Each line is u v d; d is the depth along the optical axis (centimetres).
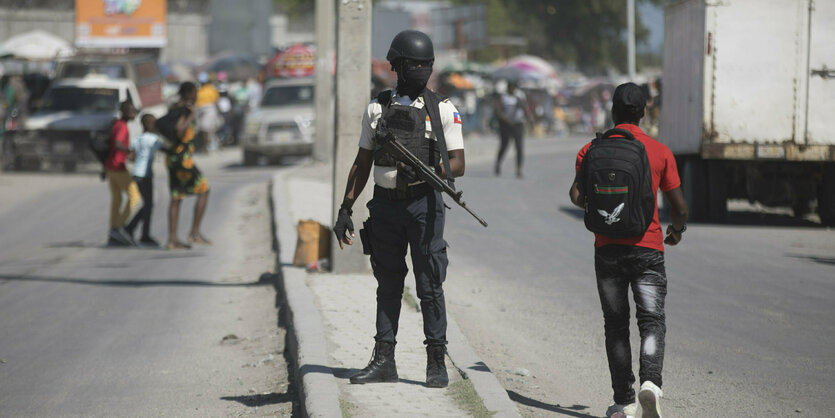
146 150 2408
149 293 1778
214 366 1254
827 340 1352
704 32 2708
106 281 1919
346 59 1744
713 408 1030
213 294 1748
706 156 2716
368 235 1025
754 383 1130
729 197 2909
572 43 15600
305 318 1323
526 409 1013
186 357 1307
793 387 1111
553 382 1139
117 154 2406
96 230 2750
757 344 1329
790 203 2836
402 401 965
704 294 1705
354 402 961
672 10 3058
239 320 1532
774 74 2703
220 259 2170
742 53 2702
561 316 1525
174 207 2367
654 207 905
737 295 1694
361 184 1024
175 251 2319
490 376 1042
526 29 15712
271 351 1317
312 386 991
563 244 2356
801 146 2698
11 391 1160
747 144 2706
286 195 3027
